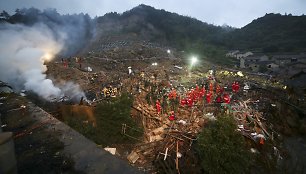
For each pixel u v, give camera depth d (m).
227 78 35.09
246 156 10.46
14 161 2.80
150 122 16.11
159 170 11.41
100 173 3.41
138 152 12.82
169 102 18.20
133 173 3.40
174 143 12.95
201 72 41.66
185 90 24.64
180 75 37.41
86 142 4.31
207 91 23.64
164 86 26.27
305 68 45.81
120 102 14.54
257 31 105.38
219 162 10.12
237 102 20.31
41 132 4.76
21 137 4.57
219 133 10.55
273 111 19.05
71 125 12.23
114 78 29.67
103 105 14.21
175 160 11.56
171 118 15.98
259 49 78.31
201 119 16.16
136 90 23.22
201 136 11.09
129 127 13.85
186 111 18.14
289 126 18.47
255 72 49.97
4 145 2.65
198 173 10.92
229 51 77.81
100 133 12.91
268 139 14.90
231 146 10.16
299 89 29.06
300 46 74.25
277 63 55.28
